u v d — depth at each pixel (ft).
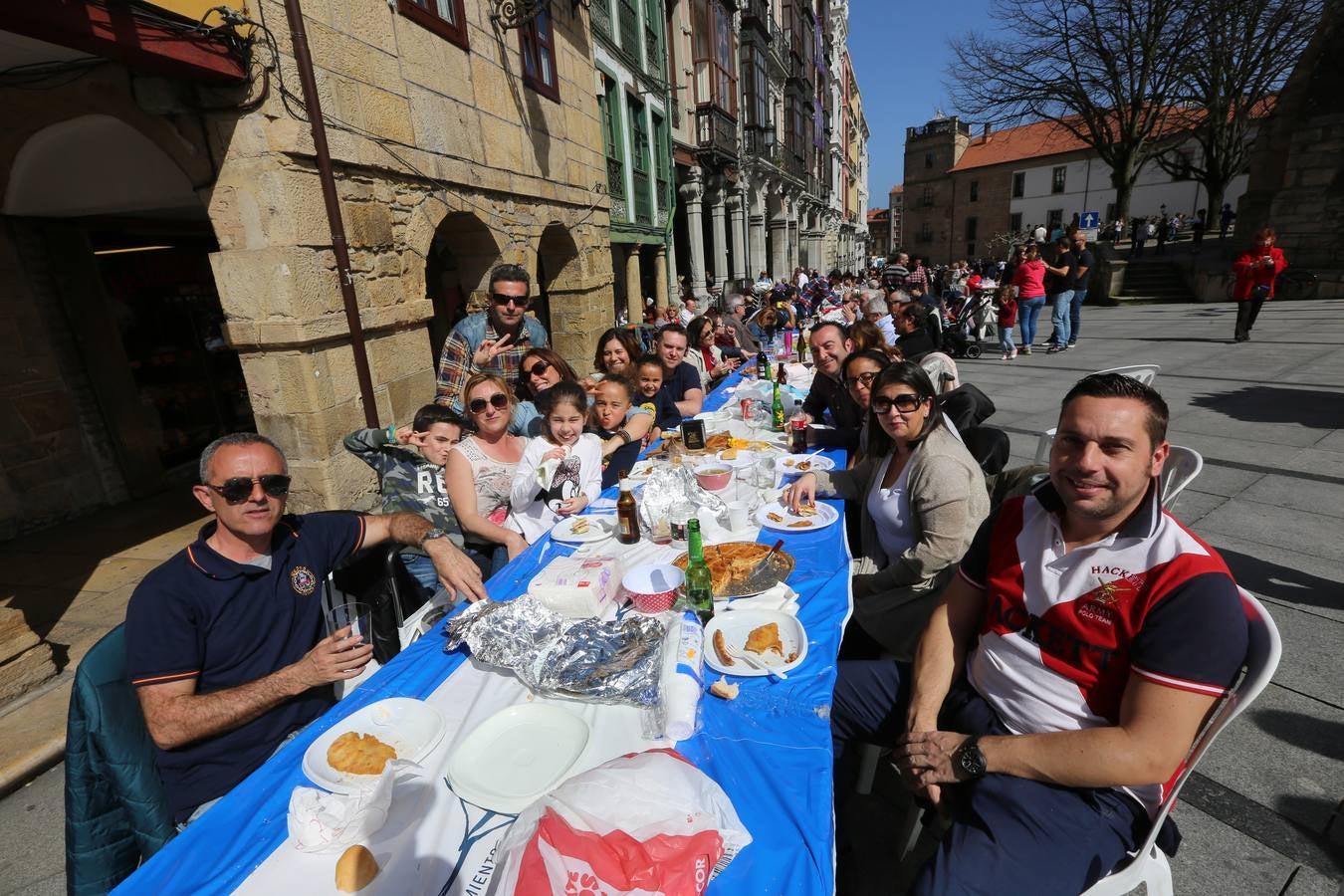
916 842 6.40
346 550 6.95
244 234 13.29
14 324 16.80
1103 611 4.30
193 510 18.40
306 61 13.16
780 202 79.71
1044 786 4.42
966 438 9.43
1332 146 41.65
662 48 42.32
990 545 5.20
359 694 5.18
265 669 5.88
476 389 9.14
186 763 5.24
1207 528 11.91
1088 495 4.15
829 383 13.35
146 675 5.16
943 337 34.14
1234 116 64.03
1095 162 133.08
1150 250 73.15
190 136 12.91
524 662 5.10
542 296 34.09
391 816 3.88
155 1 10.67
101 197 16.06
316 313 13.91
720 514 8.34
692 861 3.07
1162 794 4.29
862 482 9.11
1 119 13.92
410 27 17.13
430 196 18.16
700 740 4.34
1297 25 51.93
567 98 27.48
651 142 40.45
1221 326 35.37
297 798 3.76
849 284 64.03
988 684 5.06
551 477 9.20
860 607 7.55
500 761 4.24
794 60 81.61
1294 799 6.38
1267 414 18.38
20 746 8.68
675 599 6.04
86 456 18.47
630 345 14.92
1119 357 29.32
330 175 13.94
